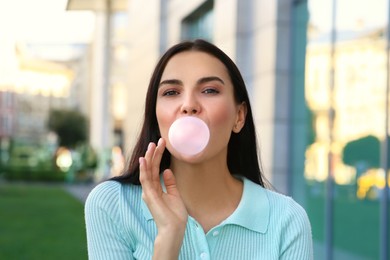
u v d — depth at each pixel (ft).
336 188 23.85
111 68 132.05
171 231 4.86
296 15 28.84
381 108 20.18
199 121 4.83
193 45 5.42
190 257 5.13
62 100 196.34
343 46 23.34
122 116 140.67
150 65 64.59
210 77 5.20
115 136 141.90
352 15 22.50
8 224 40.86
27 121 192.44
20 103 190.19
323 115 25.31
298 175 28.27
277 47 29.71
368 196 21.07
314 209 26.13
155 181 5.03
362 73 21.56
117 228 5.33
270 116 29.89
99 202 5.42
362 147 21.45
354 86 22.25
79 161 96.58
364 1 21.54
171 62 5.37
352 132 22.33
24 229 38.32
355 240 22.04
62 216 46.47
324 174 25.08
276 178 29.55
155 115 5.82
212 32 43.34
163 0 61.00
